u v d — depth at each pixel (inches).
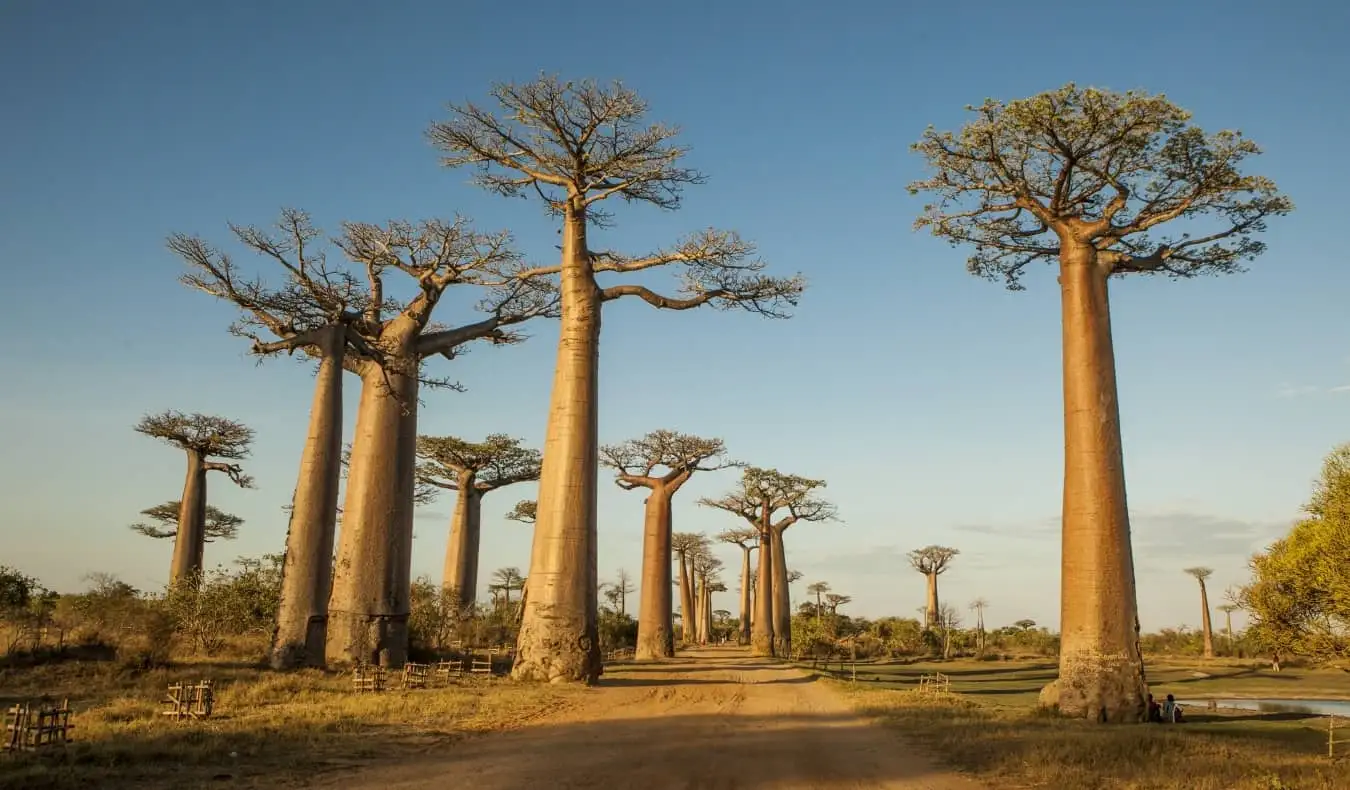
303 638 781.9
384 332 935.7
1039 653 2330.2
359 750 402.6
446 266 957.2
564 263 887.1
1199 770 376.8
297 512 807.1
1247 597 629.3
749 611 2891.2
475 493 1726.1
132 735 411.5
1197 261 754.8
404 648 883.4
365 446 900.0
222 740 403.9
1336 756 434.3
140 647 712.4
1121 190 713.0
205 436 1521.9
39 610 825.5
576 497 824.9
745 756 425.4
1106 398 693.9
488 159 893.8
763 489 1899.6
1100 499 673.0
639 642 1612.9
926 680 1168.8
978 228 794.2
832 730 534.6
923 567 2716.5
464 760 390.9
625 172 882.8
